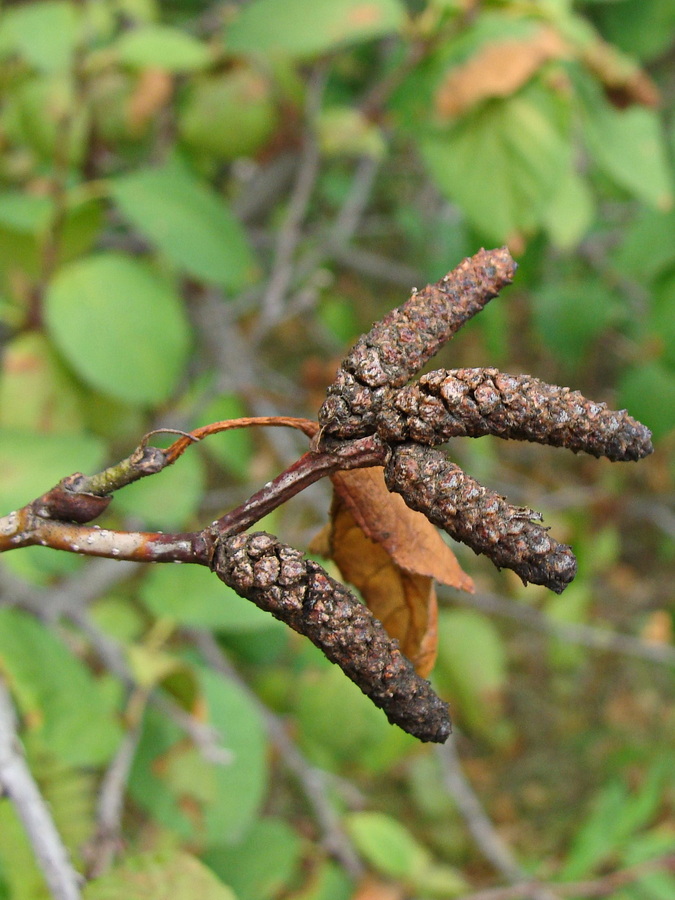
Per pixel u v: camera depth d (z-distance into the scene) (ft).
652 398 1.77
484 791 2.60
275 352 3.07
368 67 2.02
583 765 2.66
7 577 1.16
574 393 0.57
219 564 0.59
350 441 0.59
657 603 2.97
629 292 2.08
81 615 1.17
